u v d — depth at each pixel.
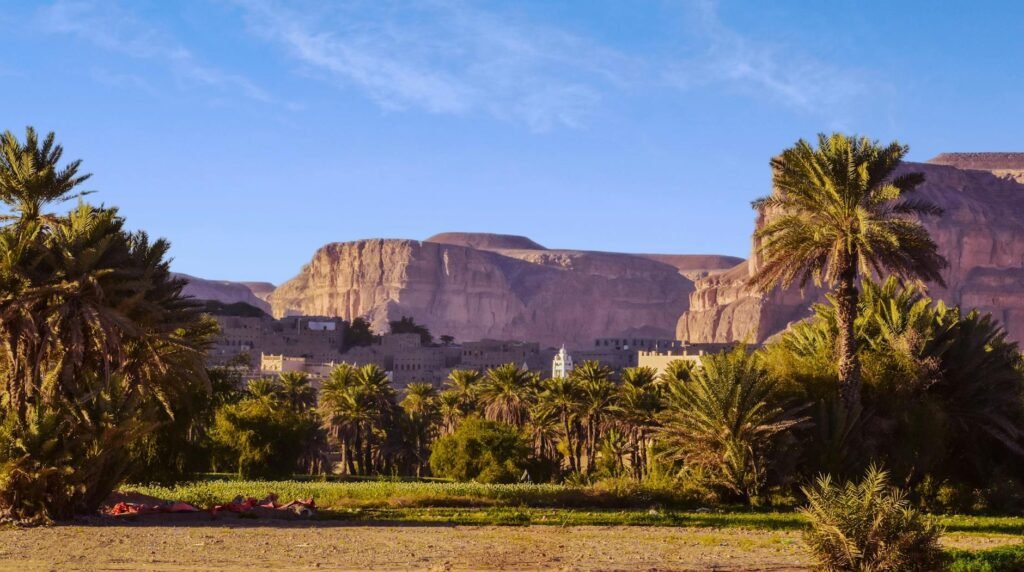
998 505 46.62
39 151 40.00
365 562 24.47
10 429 31.83
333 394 104.56
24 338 35.56
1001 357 49.44
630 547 28.08
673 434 44.59
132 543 27.08
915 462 45.22
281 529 31.17
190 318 42.62
